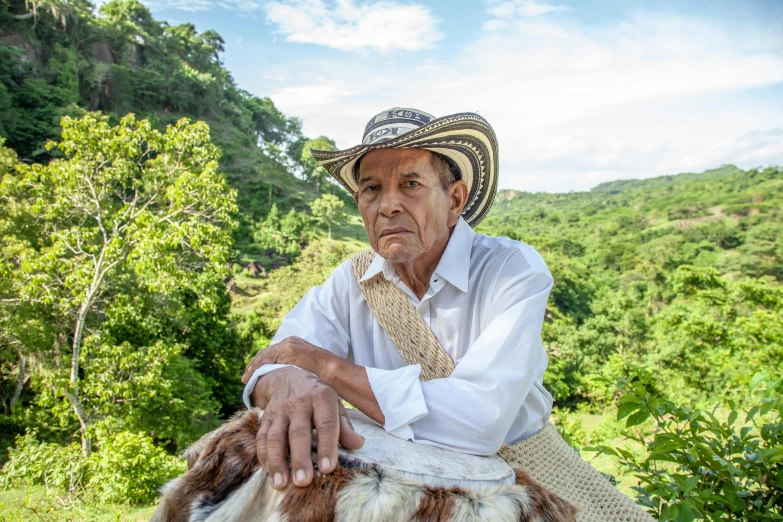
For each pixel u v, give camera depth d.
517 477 0.82
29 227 17.17
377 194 1.17
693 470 1.57
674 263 82.44
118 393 15.15
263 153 102.38
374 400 0.95
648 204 146.12
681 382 24.08
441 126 1.08
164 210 15.27
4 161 21.50
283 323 1.33
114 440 12.55
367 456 0.78
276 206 77.88
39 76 72.19
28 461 12.24
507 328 1.02
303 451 0.72
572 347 40.34
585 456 8.98
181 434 17.91
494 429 0.94
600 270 84.31
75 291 15.45
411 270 1.22
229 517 0.72
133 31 98.12
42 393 15.41
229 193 15.02
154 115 83.56
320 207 80.88
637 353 40.28
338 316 1.33
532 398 1.13
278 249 68.19
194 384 20.91
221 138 98.12
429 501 0.68
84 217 15.92
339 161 1.26
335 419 0.76
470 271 1.21
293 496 0.69
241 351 33.94
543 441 1.17
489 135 1.24
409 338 1.21
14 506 10.46
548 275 1.14
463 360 1.02
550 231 134.38
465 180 1.27
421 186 1.13
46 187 15.45
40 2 78.94
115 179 15.09
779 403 1.53
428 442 0.93
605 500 1.13
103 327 17.14
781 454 1.40
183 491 0.77
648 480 1.60
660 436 1.57
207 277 15.62
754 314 21.41
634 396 1.61
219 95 108.44
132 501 11.52
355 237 79.50
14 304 15.32
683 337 26.00
